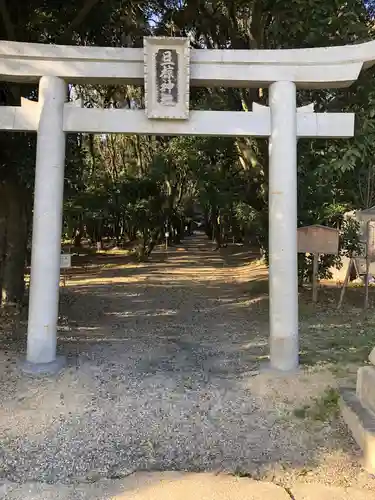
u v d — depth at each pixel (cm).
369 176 979
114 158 2270
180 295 1105
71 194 903
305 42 733
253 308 935
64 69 522
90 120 527
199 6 921
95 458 354
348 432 385
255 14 873
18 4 708
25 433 388
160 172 1773
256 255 2080
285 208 523
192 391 481
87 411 430
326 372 515
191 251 2459
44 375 500
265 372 517
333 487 309
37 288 523
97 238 2648
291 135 524
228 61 523
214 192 1261
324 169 666
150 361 581
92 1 704
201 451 365
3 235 812
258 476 328
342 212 1009
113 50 523
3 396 454
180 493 301
